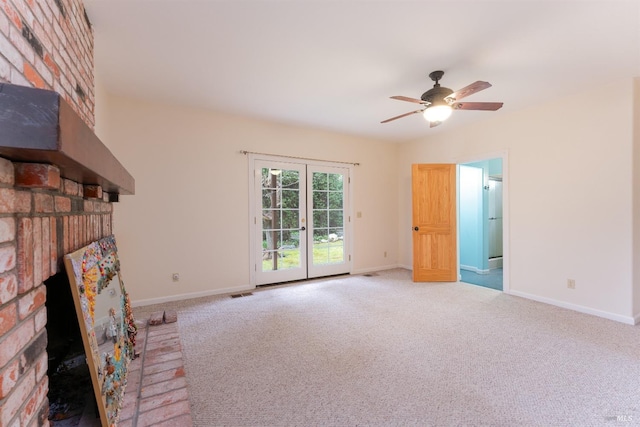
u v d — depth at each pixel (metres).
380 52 2.38
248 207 4.11
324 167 4.82
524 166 3.71
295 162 4.52
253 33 2.12
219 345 2.43
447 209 4.59
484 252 5.41
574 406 1.67
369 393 1.80
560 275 3.38
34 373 0.85
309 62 2.54
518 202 3.77
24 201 0.81
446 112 2.64
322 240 4.86
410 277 4.88
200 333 2.66
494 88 3.09
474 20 1.98
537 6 1.84
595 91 3.09
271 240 4.35
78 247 1.29
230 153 3.96
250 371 2.04
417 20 1.98
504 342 2.46
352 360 2.19
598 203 3.08
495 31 2.10
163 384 1.39
